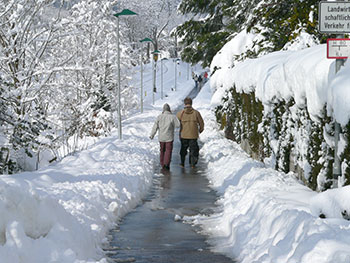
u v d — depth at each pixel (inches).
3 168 453.4
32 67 557.3
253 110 498.6
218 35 1342.3
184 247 244.5
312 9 529.7
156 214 323.6
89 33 884.6
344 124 228.2
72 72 789.2
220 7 1391.5
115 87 971.3
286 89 354.3
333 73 248.1
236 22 1286.9
